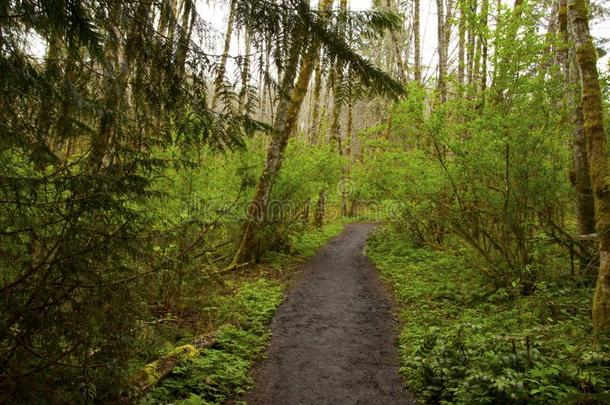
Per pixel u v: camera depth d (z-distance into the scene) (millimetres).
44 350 2564
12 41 2029
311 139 19828
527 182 7160
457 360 4617
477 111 7629
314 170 12844
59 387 2641
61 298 2418
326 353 5770
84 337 2582
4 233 2268
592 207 7336
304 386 4809
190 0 2557
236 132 2988
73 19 1875
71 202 2430
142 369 4277
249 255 11266
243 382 4816
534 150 7043
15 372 2475
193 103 2799
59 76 2324
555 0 9945
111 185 2547
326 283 9914
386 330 6727
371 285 9773
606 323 4508
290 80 2826
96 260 2592
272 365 5371
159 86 2701
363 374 5121
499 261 8086
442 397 4254
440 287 8438
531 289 7105
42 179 2355
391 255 12773
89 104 2424
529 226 7613
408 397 4527
